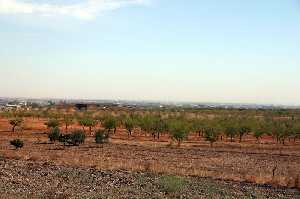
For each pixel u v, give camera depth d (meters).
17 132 106.50
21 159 49.06
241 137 108.81
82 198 26.58
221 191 32.53
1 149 64.38
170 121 104.44
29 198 25.69
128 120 108.56
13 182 31.77
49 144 76.94
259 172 47.62
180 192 30.91
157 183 34.09
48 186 30.88
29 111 160.88
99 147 73.94
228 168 50.78
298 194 33.09
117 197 27.72
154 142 90.75
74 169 41.00
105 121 108.38
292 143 101.44
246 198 30.36
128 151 68.38
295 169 52.31
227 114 186.38
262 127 105.31
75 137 77.00
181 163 53.41
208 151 74.44
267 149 83.69
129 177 37.09
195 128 107.19
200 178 39.38
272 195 32.19
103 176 37.25
